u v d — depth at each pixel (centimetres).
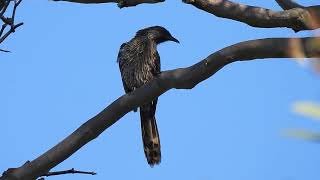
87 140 959
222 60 863
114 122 964
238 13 991
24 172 952
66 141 956
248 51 845
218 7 1005
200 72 889
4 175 955
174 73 912
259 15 973
